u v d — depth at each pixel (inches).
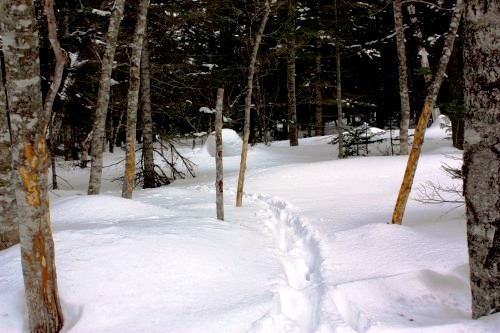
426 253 195.6
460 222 242.5
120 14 328.5
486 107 117.2
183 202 386.0
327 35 619.2
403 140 572.4
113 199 293.7
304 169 516.1
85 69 569.0
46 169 128.5
